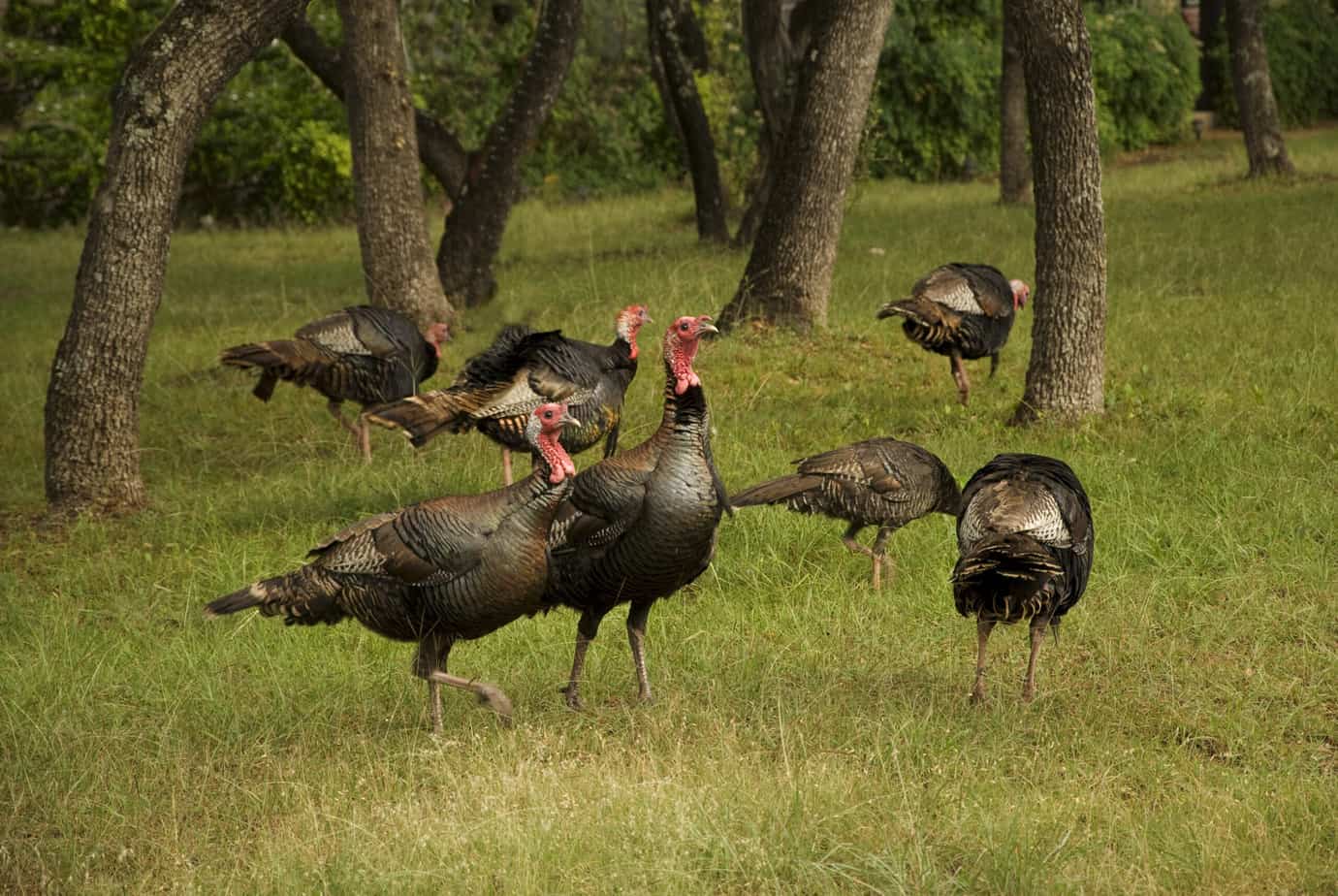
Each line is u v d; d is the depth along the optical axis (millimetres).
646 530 15789
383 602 15297
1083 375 27156
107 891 12883
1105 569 20219
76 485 24703
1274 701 16109
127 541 23406
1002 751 14852
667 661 18219
